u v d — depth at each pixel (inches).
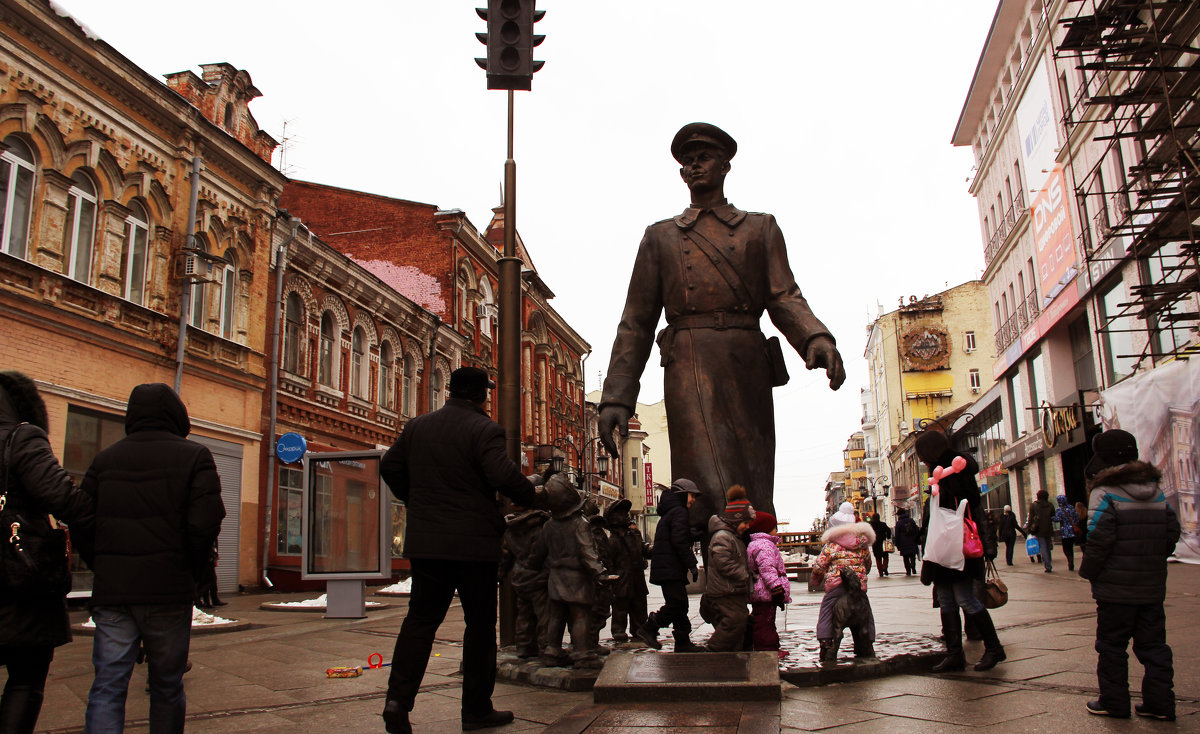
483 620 175.2
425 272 1283.2
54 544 140.3
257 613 547.2
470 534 169.0
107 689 139.1
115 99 655.1
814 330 236.4
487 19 293.7
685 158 257.9
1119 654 169.8
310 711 206.2
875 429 3048.7
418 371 1159.0
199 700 225.5
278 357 834.2
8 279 555.2
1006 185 1210.0
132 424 150.0
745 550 230.5
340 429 954.1
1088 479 182.7
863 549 232.7
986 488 1461.6
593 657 238.8
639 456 2492.6
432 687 236.7
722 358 243.1
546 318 1722.4
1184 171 589.3
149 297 684.1
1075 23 622.8
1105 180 844.6
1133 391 659.4
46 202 589.3
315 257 908.6
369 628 429.7
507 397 279.7
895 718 171.6
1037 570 683.4
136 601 139.2
